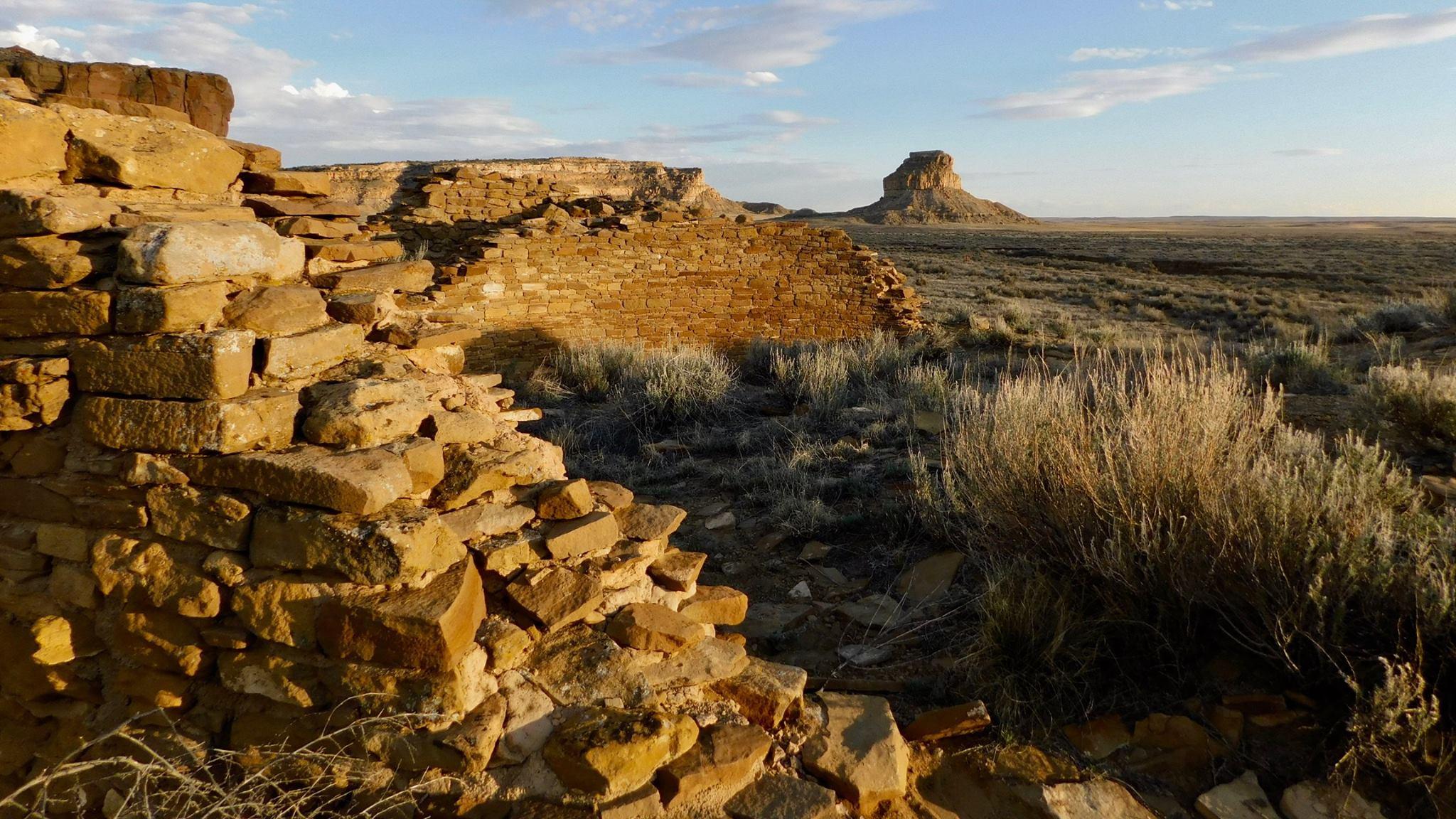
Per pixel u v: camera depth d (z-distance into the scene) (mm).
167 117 4434
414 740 2762
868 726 3402
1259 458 4734
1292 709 3652
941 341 16281
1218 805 3174
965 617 4621
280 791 2779
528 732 2906
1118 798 3266
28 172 3396
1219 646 4059
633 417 9938
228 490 3031
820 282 16484
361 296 4066
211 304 3225
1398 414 7363
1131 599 4180
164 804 2697
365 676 2807
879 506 6414
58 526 3260
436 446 3377
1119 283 37531
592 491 4191
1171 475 4504
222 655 2992
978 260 56281
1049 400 5977
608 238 14445
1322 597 3561
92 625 3225
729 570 5555
